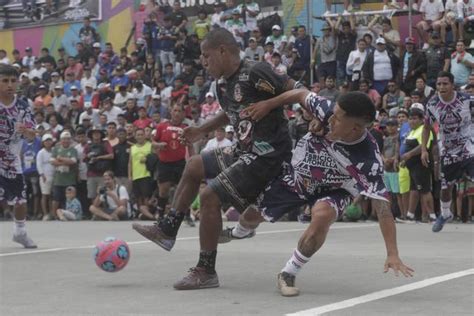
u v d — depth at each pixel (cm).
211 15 4194
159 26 4247
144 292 1164
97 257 1289
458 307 1017
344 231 2320
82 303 1074
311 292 1145
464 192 2767
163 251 1722
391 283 1227
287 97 1130
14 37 5088
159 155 2742
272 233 2247
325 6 3816
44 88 4116
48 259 1606
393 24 3584
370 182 1084
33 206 3653
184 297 1115
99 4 4709
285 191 1176
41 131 3691
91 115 3781
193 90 3719
